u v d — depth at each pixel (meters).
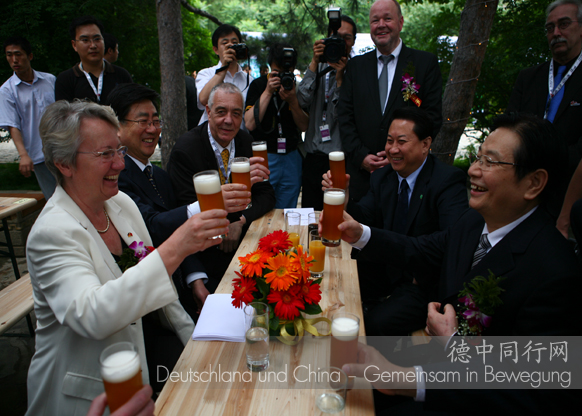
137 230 1.84
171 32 4.09
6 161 8.44
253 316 1.24
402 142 2.35
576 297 1.25
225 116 2.61
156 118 2.41
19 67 4.05
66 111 1.39
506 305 1.38
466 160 7.79
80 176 1.45
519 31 5.27
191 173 2.75
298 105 3.71
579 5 2.88
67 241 1.34
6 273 3.96
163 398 1.15
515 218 1.50
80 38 3.75
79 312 1.22
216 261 2.67
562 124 3.04
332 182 2.34
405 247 1.98
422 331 2.10
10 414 2.22
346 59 3.47
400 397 1.74
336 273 1.91
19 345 2.88
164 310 1.88
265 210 2.80
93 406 1.04
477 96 6.05
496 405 1.19
